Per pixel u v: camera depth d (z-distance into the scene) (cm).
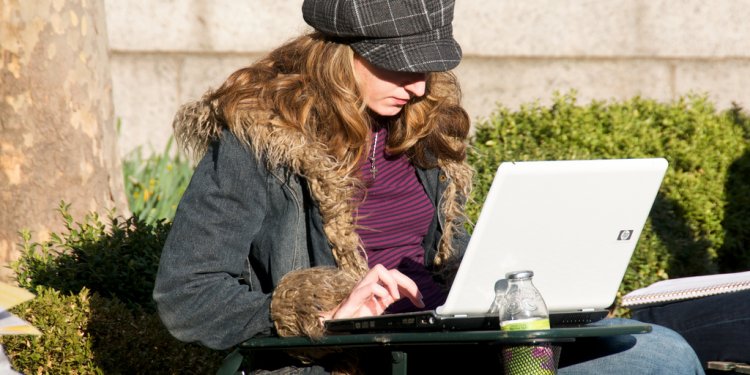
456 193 700
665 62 1912
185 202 619
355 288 591
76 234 947
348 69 642
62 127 1062
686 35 1916
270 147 614
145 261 916
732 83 1938
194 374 838
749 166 1455
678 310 752
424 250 706
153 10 1691
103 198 1104
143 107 1695
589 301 622
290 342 586
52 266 903
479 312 581
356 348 598
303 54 653
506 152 1207
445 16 648
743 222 1433
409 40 638
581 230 587
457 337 536
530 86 1859
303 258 634
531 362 546
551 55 1866
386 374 618
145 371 823
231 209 614
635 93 1903
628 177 577
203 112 640
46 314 802
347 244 629
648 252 1195
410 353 654
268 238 632
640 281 1170
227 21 1720
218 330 604
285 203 629
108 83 1141
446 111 699
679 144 1420
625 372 612
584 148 1322
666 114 1481
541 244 579
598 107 1465
